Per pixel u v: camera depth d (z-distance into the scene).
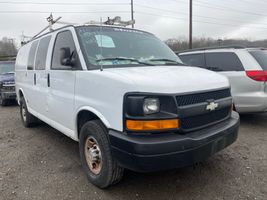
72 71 3.85
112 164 3.24
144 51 4.18
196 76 3.33
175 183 3.61
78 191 3.47
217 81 3.47
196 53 7.09
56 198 3.33
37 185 3.67
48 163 4.40
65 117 4.19
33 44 5.96
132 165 2.86
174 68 3.66
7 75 11.30
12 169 4.21
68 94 4.01
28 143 5.50
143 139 2.81
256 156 4.49
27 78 6.14
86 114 3.72
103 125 3.32
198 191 3.40
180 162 2.86
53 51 4.62
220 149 3.29
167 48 4.70
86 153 3.72
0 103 11.23
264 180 3.65
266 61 6.16
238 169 4.00
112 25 4.43
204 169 4.01
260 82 5.82
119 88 2.99
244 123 6.57
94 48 3.81
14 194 3.45
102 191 3.45
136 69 3.41
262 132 5.83
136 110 2.84
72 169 4.14
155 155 2.76
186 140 2.85
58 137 5.86
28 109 6.30
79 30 4.01
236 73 6.13
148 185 3.57
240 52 6.22
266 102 5.79
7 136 6.08
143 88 2.85
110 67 3.55
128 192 3.41
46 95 4.84
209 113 3.23
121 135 2.94
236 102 6.18
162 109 2.88
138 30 4.66
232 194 3.32
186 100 2.97
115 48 3.94
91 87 3.43
